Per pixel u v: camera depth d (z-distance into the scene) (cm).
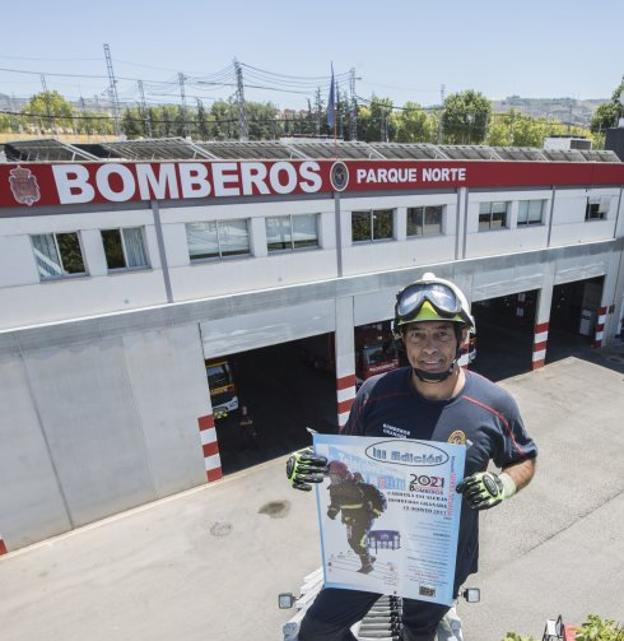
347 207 1392
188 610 953
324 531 294
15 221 984
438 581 281
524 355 2217
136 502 1247
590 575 995
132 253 1131
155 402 1202
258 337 1308
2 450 1053
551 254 1873
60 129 7775
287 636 428
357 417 297
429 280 259
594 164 1886
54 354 1059
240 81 4169
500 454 277
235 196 1211
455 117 8212
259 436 1625
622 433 1523
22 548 1127
